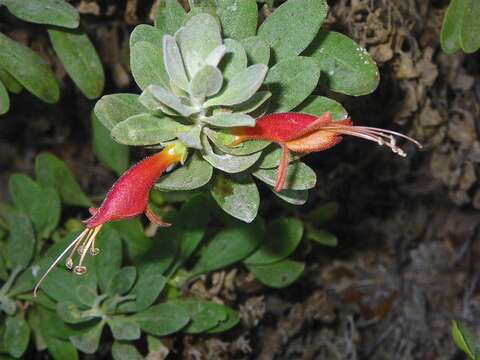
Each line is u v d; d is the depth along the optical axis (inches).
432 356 10.5
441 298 10.7
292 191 5.1
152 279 6.8
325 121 4.5
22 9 5.8
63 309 6.8
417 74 7.8
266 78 5.0
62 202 8.1
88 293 6.8
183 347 8.0
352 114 8.4
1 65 5.9
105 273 6.9
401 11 7.6
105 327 8.1
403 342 10.5
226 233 7.2
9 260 7.6
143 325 6.9
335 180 9.9
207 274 7.8
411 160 9.6
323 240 8.5
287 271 7.6
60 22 5.9
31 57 6.1
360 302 10.6
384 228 10.7
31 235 7.1
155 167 4.7
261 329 9.5
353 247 10.8
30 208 7.5
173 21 5.2
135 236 7.4
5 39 6.0
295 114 4.7
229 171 4.8
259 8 6.6
